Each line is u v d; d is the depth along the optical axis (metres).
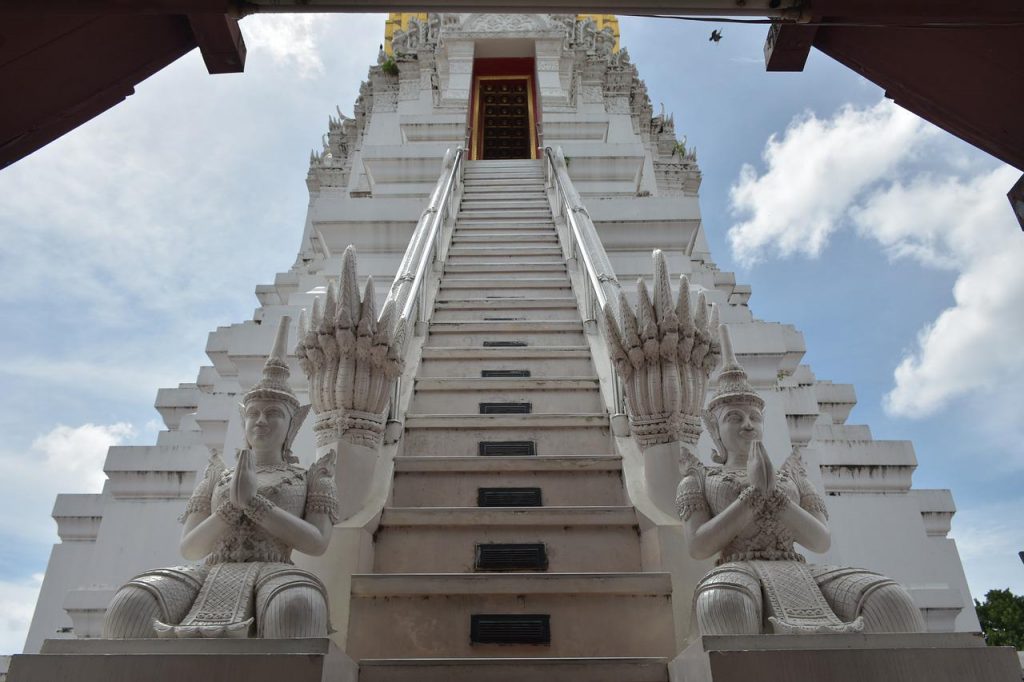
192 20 2.81
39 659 2.36
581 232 8.05
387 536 4.23
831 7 2.62
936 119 3.24
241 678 2.34
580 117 15.41
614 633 3.68
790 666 2.37
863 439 8.34
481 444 5.38
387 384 4.47
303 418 3.68
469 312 7.96
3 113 2.79
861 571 2.91
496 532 4.26
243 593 2.82
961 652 2.40
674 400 4.29
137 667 2.36
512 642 3.63
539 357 6.67
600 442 5.39
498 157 18.34
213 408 7.16
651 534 4.03
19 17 2.52
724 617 2.75
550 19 17.83
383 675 3.17
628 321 4.43
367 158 12.69
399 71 17.62
